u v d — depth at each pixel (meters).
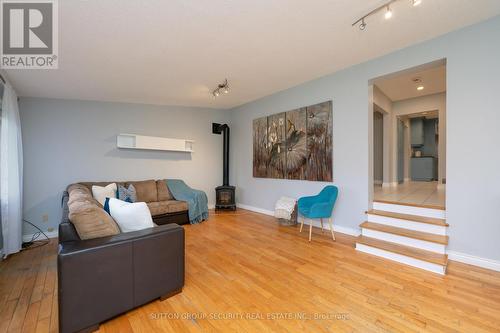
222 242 3.31
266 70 3.46
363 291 2.05
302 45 2.73
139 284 1.78
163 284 1.92
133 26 2.22
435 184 6.21
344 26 2.36
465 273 2.33
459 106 2.54
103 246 1.62
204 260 2.71
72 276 1.50
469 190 2.50
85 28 2.22
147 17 2.10
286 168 4.48
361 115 3.36
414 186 5.73
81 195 2.46
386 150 5.87
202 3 1.94
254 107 5.20
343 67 3.46
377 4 2.03
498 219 2.34
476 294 1.97
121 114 4.66
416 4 1.95
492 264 2.38
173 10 2.02
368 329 1.58
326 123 3.77
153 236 1.86
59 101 4.09
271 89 4.42
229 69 3.36
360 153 3.40
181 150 5.19
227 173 5.58
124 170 4.66
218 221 4.48
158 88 4.01
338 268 2.49
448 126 2.61
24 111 3.81
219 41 2.57
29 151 3.82
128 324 1.65
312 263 2.62
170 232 1.97
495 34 2.32
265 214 5.02
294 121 4.28
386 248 2.73
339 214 3.67
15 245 3.09
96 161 4.40
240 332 1.57
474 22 2.39
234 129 5.83
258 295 2.00
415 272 2.38
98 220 1.78
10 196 3.03
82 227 1.72
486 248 2.41
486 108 2.38
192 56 2.90
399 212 3.26
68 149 4.14
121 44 2.54
